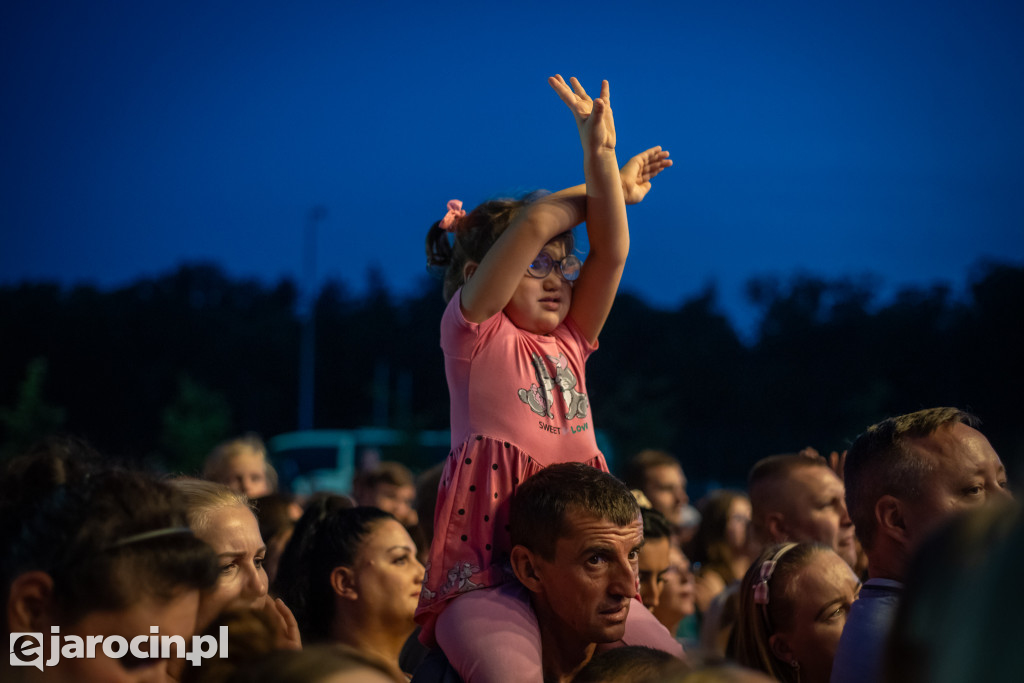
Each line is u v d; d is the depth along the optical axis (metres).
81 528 1.72
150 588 1.72
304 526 3.49
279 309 58.19
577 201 2.54
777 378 46.59
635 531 2.32
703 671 1.46
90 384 52.31
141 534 1.74
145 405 52.22
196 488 2.56
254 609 2.06
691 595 4.51
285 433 51.88
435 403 49.19
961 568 1.08
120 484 1.82
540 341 2.59
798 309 49.56
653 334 49.22
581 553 2.26
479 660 2.22
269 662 1.51
